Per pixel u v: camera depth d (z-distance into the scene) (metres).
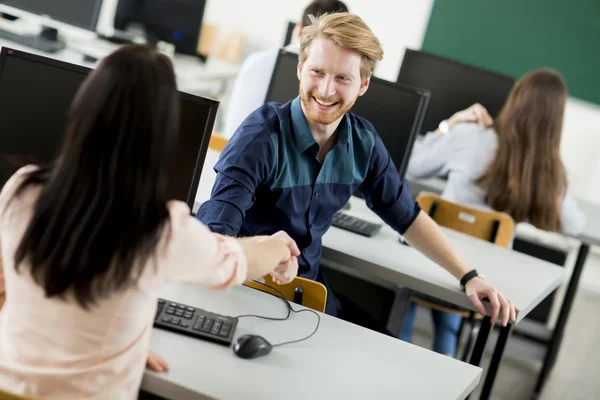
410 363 1.70
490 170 3.40
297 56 2.79
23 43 4.10
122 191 1.15
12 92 1.84
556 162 3.38
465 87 3.89
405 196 2.27
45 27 4.38
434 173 3.59
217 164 1.99
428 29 6.35
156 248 1.22
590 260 6.27
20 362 1.26
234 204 1.91
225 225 1.87
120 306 1.24
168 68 1.17
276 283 1.93
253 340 1.56
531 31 6.10
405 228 2.28
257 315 1.78
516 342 4.16
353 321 2.41
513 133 3.36
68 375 1.25
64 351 1.25
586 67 6.06
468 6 6.21
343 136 2.11
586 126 6.20
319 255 2.26
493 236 3.04
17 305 1.26
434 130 3.96
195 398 1.40
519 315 2.26
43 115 1.85
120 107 1.13
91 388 1.26
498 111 3.87
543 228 3.47
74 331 1.24
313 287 1.91
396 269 2.37
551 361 3.67
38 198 1.18
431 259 2.29
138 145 1.14
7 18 4.56
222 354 1.55
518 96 3.36
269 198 2.07
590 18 5.96
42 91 1.84
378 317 3.07
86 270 1.17
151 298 1.28
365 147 2.18
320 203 2.15
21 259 1.20
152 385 1.42
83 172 1.15
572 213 3.50
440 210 3.10
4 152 1.85
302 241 2.17
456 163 3.49
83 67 1.84
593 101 6.12
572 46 6.04
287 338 1.69
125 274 1.19
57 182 1.16
